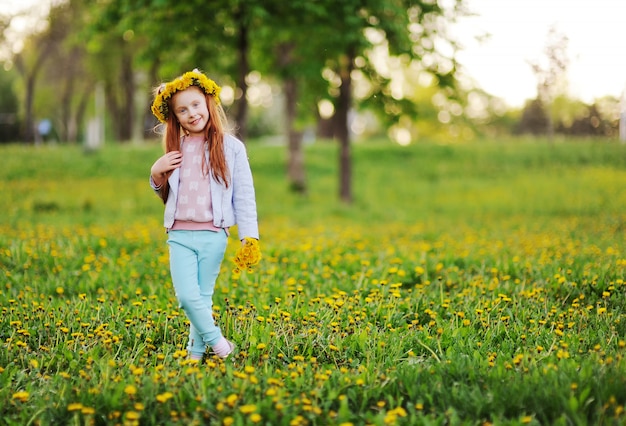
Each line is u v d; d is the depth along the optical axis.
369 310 5.05
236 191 3.90
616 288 5.52
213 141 3.84
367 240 9.62
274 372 3.71
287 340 4.23
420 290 5.79
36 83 38.12
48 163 22.92
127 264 7.04
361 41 13.41
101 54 30.78
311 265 7.09
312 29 13.41
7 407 3.29
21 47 32.84
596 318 4.72
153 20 12.98
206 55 14.23
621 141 28.25
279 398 3.15
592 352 3.80
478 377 3.50
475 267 6.82
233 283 6.07
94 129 39.38
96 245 8.27
